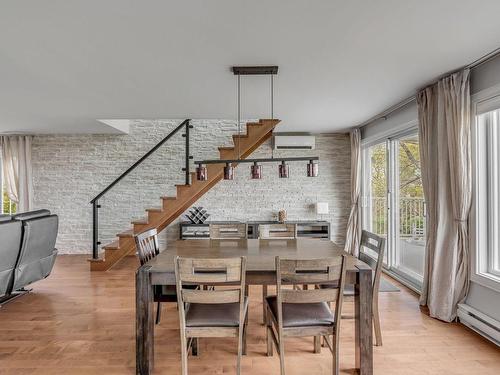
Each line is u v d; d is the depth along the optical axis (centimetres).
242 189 636
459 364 240
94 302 370
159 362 246
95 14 203
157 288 286
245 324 257
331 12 203
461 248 307
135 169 634
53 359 249
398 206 480
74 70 296
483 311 287
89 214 635
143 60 275
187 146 537
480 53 266
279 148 619
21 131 591
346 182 636
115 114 466
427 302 349
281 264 205
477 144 296
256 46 251
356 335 234
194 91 361
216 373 231
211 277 208
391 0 191
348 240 596
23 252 356
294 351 262
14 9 196
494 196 293
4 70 295
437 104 336
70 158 634
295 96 383
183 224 607
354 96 385
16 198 618
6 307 354
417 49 257
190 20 212
